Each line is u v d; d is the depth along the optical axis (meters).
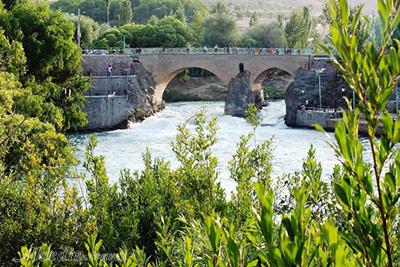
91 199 20.34
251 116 20.69
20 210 19.05
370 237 4.34
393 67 4.06
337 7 4.18
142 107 91.62
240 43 152.00
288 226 4.04
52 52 66.06
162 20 144.38
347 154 4.27
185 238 6.57
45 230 18.34
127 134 80.75
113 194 21.25
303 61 97.81
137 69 99.06
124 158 61.62
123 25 149.12
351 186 4.41
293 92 90.25
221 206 16.44
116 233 18.47
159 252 16.62
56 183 20.64
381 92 4.09
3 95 37.56
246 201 15.32
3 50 48.00
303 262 4.00
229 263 4.79
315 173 11.92
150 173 22.12
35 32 66.00
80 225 19.06
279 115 97.94
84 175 21.70
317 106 88.69
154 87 101.00
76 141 73.69
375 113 4.14
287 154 60.03
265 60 100.31
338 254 4.08
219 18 153.00
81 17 133.88
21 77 60.28
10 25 65.75
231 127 84.19
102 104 85.50
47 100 62.47
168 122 88.75
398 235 7.79
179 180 19.00
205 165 17.78
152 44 136.38
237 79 101.19
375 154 4.20
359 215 4.38
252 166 17.97
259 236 7.91
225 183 39.47
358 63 4.13
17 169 22.59
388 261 4.21
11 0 79.50
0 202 19.16
